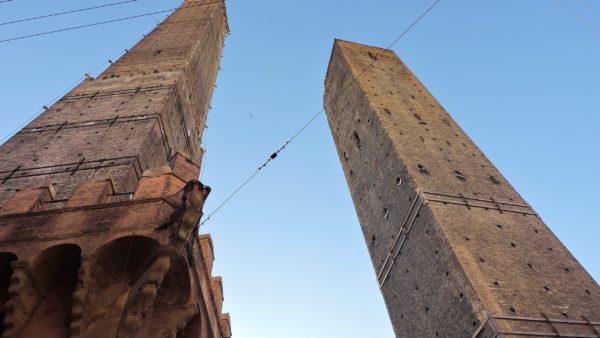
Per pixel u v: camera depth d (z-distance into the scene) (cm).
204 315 1419
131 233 1183
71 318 1077
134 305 1065
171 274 1208
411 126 3631
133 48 3706
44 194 1420
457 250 2339
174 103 2778
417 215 2773
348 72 4603
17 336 1074
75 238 1195
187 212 1185
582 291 2262
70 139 2166
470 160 3341
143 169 2041
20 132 2267
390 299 2983
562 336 1962
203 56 4062
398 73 4797
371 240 3366
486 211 2745
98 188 1394
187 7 5231
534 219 2791
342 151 4322
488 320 1967
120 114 2431
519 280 2223
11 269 1181
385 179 3306
